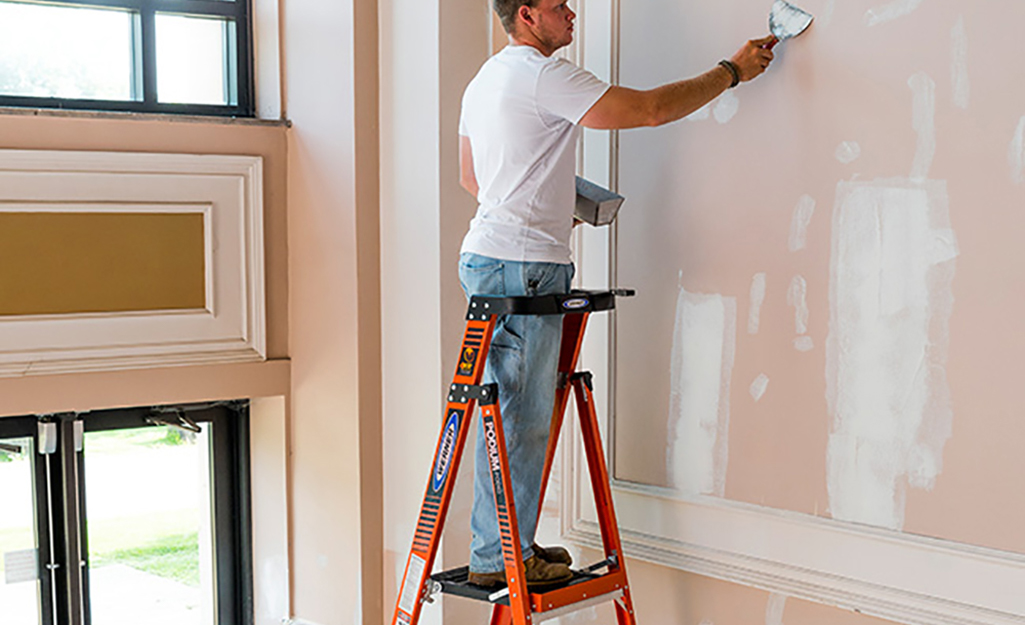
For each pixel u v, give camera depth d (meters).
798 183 2.44
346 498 3.35
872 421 2.34
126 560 3.52
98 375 3.18
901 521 2.31
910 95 2.24
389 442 3.31
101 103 3.35
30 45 3.25
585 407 2.64
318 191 3.36
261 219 3.41
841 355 2.39
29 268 3.08
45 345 3.10
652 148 2.74
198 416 3.59
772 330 2.52
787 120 2.45
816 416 2.44
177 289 3.31
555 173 2.39
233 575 3.68
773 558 2.53
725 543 2.63
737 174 2.56
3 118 3.00
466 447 3.17
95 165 3.13
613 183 2.82
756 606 2.59
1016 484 2.13
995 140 2.12
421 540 2.51
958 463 2.21
